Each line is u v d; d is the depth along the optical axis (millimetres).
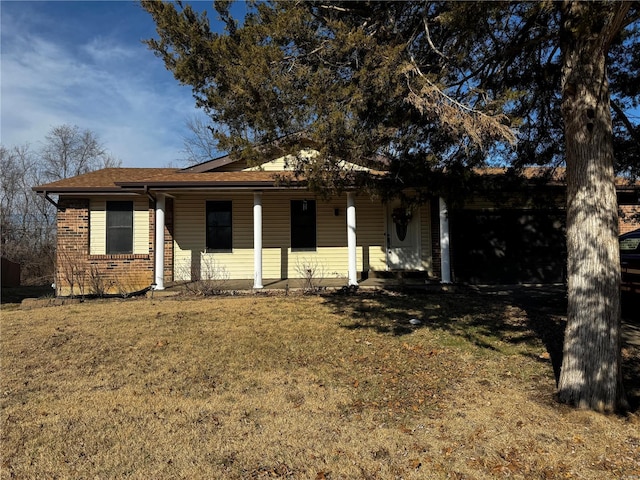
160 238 11766
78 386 5082
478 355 6031
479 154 6113
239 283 12625
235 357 6105
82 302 10625
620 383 4219
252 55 5086
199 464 3379
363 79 5137
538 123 7488
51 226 29047
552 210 12078
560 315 8148
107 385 5117
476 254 12992
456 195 6523
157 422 4125
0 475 3232
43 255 23875
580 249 4309
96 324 8047
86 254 12820
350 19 5730
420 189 6547
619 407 4172
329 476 3229
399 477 3203
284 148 5727
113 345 6695
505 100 5164
